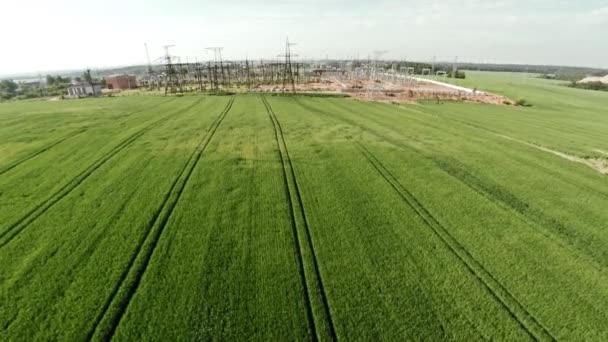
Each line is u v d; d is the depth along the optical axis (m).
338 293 9.52
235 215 13.87
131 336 8.01
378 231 12.80
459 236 12.50
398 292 9.55
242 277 10.14
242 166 19.53
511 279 10.13
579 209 14.74
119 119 33.03
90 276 10.07
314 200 15.35
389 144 24.48
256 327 8.33
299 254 11.34
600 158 22.12
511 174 18.84
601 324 8.45
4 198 15.12
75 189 16.11
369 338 8.01
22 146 22.86
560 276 10.28
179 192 15.92
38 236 12.16
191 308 8.89
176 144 23.78
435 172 18.98
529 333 8.16
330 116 35.59
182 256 11.12
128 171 18.50
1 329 8.13
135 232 12.45
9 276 10.05
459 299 9.27
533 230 12.95
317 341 7.96
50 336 7.96
